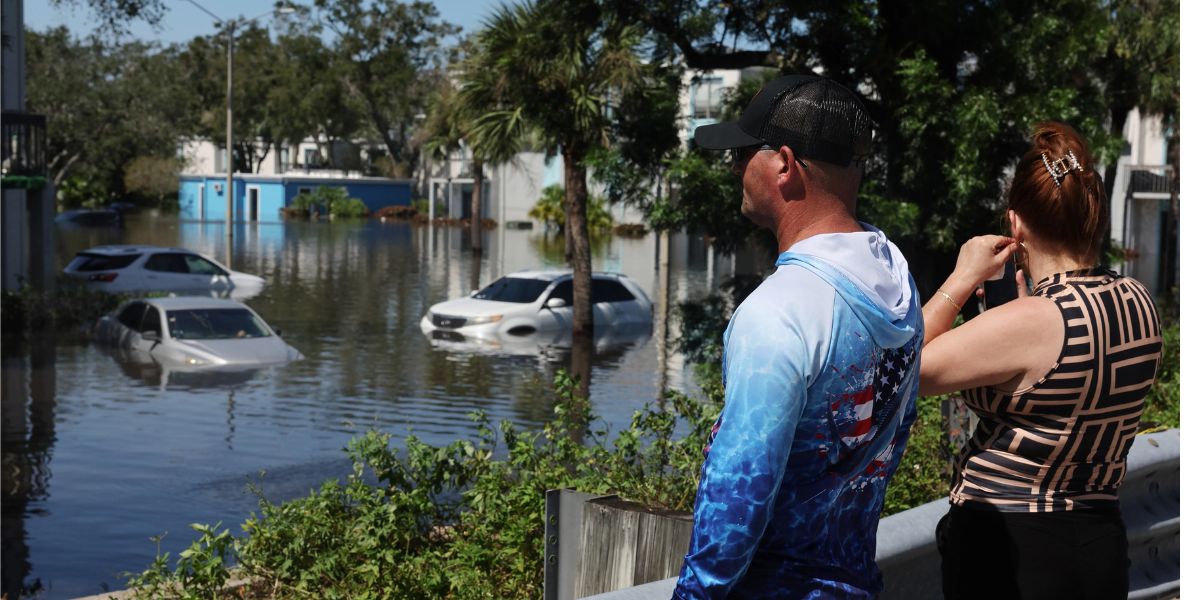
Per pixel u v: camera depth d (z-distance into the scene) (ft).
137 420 48.57
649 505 11.99
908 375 6.70
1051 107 49.37
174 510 33.83
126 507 34.14
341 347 73.41
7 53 88.07
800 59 54.65
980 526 8.13
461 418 50.06
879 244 6.76
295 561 21.47
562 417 27.22
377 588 20.65
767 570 6.40
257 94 322.75
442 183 295.48
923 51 49.08
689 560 6.25
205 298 73.67
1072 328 7.66
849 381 6.29
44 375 60.85
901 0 50.98
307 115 309.22
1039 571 7.87
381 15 309.01
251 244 184.14
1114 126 110.01
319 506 23.08
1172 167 121.60
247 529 23.22
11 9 87.97
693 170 52.54
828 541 6.46
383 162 331.77
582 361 69.51
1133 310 7.84
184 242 187.62
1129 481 12.87
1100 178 8.02
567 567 12.26
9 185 86.12
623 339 80.53
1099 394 7.70
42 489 36.45
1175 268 120.98
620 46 58.59
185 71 320.50
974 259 8.32
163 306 70.49
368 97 315.78
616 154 59.98
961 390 8.31
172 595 21.31
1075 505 7.88
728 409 6.17
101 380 59.31
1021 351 7.67
